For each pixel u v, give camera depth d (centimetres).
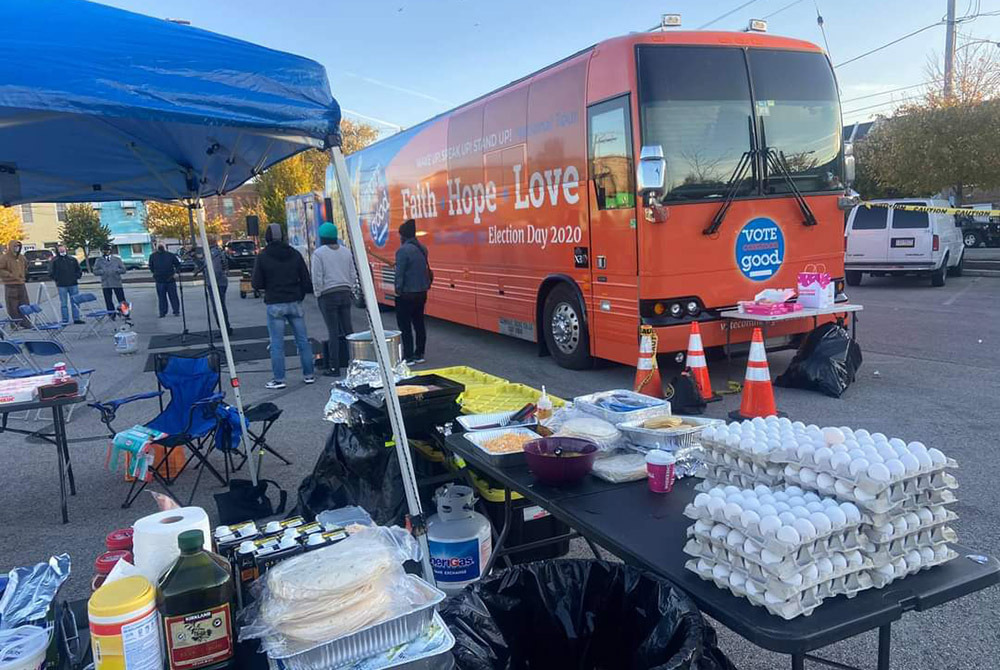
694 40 657
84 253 5006
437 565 316
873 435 210
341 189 291
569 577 218
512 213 880
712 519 194
